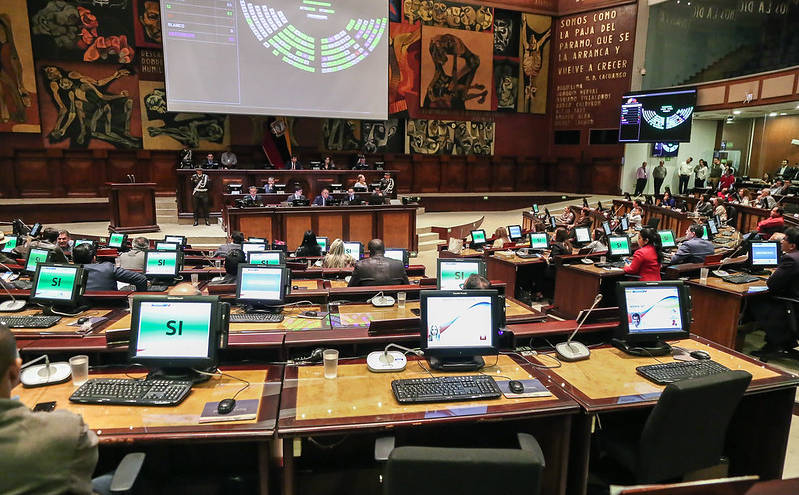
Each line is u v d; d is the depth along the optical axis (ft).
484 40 53.88
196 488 9.50
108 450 9.70
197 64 39.40
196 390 8.52
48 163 42.57
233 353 10.77
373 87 44.27
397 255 19.21
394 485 6.00
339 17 42.47
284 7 40.93
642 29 50.80
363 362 9.88
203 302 8.98
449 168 55.77
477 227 43.34
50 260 16.40
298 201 33.76
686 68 49.93
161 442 7.10
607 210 46.75
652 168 55.21
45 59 41.27
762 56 43.73
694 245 21.09
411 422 7.61
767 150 54.75
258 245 22.18
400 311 12.86
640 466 8.20
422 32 51.72
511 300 14.80
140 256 20.61
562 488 8.53
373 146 51.93
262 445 7.63
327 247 26.99
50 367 8.87
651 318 10.77
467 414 7.84
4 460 4.80
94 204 42.32
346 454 10.50
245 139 47.42
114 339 9.57
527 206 56.54
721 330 17.25
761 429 10.24
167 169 45.91
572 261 23.38
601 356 10.47
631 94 49.44
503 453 5.90
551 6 55.62
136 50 43.55
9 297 13.38
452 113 54.60
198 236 34.37
